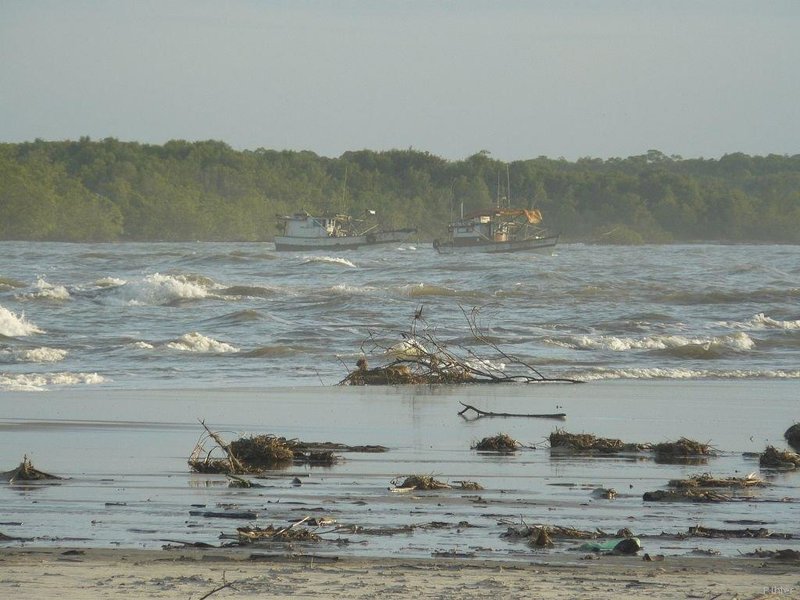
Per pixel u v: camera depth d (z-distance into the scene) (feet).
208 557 116.57
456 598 98.73
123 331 442.91
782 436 227.20
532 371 349.41
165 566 111.34
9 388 289.33
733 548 125.08
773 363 379.14
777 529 136.87
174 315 508.94
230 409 255.91
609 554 121.08
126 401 265.13
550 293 639.76
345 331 441.68
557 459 194.70
